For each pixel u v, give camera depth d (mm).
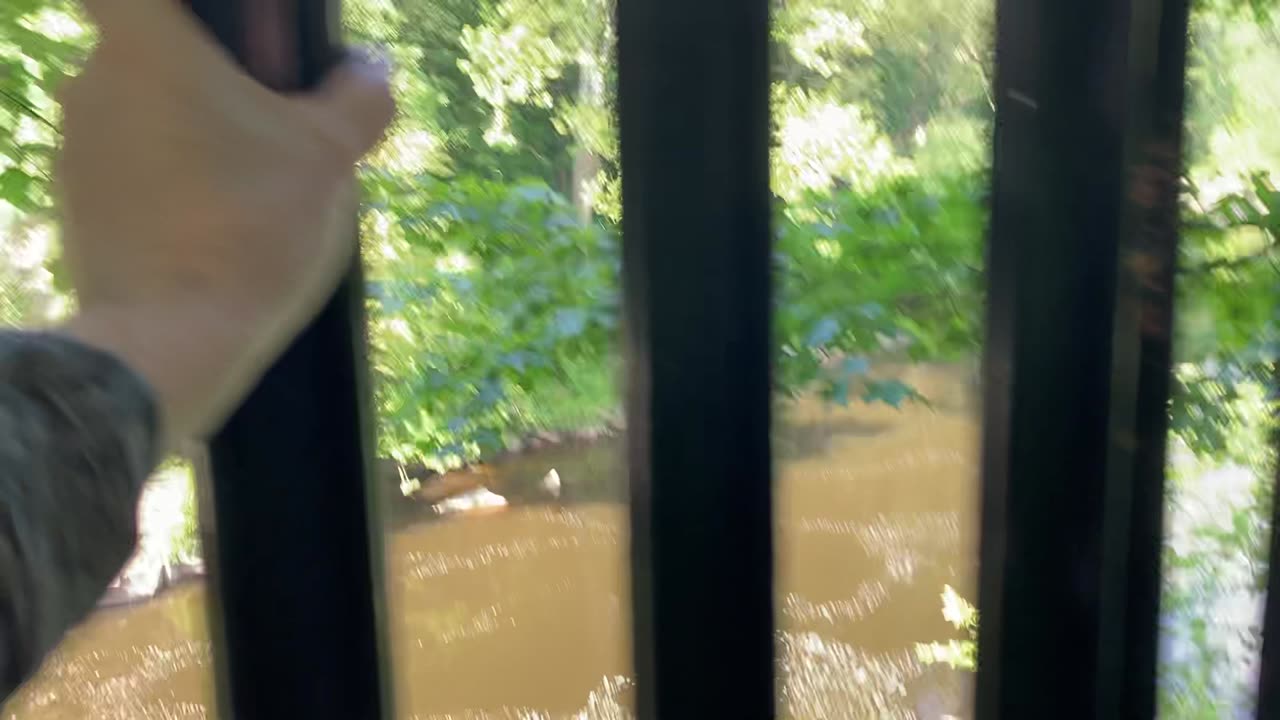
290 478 595
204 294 450
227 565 601
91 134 465
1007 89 608
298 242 474
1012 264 625
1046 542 657
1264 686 727
